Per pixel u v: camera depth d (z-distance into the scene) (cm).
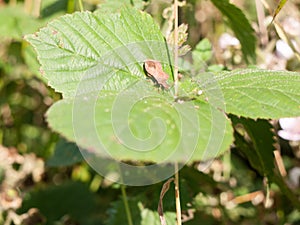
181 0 39
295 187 47
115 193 49
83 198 49
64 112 23
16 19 44
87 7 44
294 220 46
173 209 37
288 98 26
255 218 46
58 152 40
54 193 48
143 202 38
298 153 48
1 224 44
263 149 36
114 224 38
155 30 30
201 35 46
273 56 44
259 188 46
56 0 42
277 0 48
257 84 27
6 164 46
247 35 38
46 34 28
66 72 28
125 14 29
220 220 44
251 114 26
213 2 38
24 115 53
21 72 52
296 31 45
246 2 51
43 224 47
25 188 47
